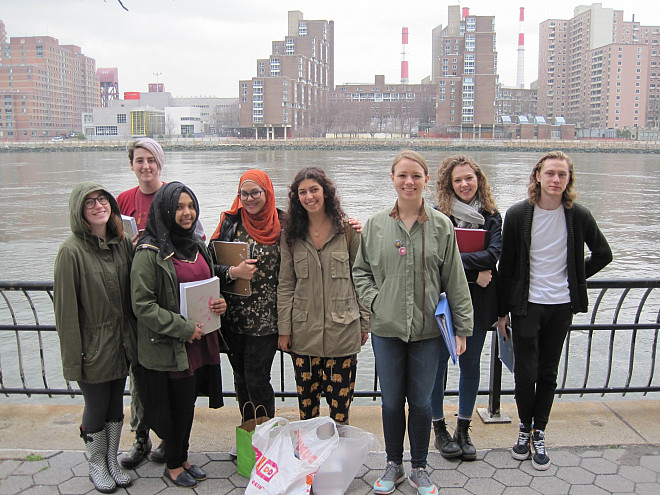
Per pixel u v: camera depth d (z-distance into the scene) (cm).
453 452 332
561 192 314
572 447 346
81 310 294
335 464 292
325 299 318
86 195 285
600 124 14588
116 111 13462
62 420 384
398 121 14400
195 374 311
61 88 15900
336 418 329
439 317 287
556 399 620
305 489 278
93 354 292
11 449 340
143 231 313
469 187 340
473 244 330
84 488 303
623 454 338
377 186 3503
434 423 348
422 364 301
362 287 309
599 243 329
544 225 325
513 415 394
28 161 7206
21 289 382
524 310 325
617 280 385
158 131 13650
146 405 305
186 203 298
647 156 8769
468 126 13000
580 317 901
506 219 333
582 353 741
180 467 311
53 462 327
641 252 1603
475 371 339
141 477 317
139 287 290
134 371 311
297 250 319
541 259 326
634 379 669
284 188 3341
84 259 289
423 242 295
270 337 327
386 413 309
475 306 339
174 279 298
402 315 295
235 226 331
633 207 2653
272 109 13175
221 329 334
